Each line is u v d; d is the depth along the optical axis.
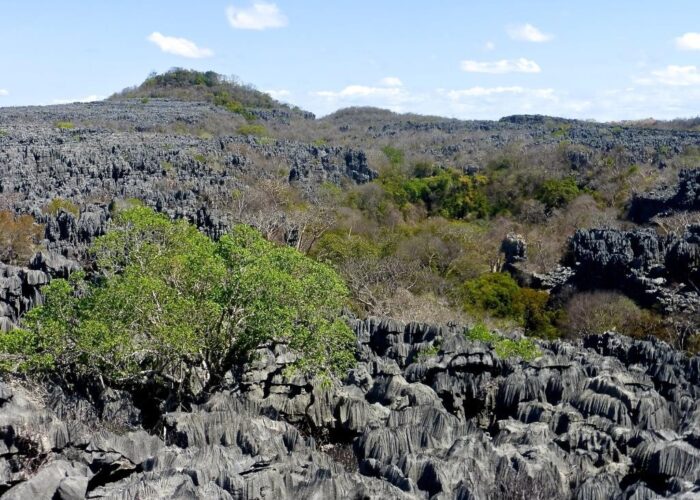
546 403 33.84
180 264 34.41
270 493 22.48
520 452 27.00
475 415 36.62
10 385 29.05
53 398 29.33
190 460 24.20
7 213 68.31
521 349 40.78
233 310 34.66
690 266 72.00
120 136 149.88
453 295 76.69
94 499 22.00
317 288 35.56
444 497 23.30
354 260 79.44
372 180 144.75
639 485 23.81
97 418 29.94
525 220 124.25
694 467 26.12
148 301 32.97
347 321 46.28
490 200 139.00
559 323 72.44
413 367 37.97
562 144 170.00
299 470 24.30
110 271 38.59
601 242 82.19
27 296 45.44
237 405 32.06
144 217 36.88
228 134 184.75
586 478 25.66
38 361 30.81
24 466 23.16
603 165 145.62
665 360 42.88
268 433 28.08
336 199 119.50
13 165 101.56
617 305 69.62
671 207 107.19
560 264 90.19
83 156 111.69
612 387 33.53
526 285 87.38
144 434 26.41
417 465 25.34
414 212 131.38
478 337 43.28
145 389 36.16
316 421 33.75
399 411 31.38
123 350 32.66
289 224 90.56
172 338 31.86
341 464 26.17
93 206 76.25
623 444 29.23
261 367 36.09
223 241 35.38
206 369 35.72
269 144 162.50
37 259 48.34
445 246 92.44
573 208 121.00
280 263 36.44
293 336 34.38
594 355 41.31
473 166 157.62
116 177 105.12
